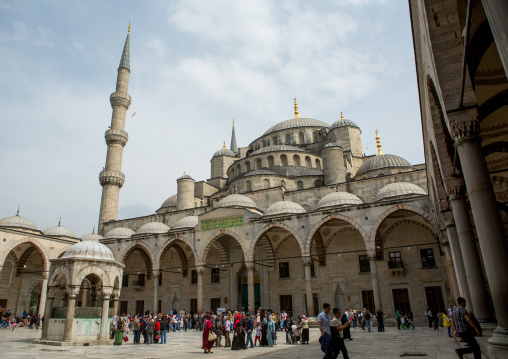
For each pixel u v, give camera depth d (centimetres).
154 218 5050
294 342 2083
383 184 3953
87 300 3853
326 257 3834
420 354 1298
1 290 4206
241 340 1845
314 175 4584
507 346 788
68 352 1714
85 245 2281
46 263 4112
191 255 4534
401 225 3609
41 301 3956
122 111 5669
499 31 454
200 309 3678
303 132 5922
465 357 1104
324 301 3731
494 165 1892
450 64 1018
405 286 3459
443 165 1416
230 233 3728
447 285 3300
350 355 1356
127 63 5922
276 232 4050
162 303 4528
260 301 3966
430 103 1427
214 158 6569
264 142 6150
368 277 3625
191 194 5191
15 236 3853
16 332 3197
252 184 4512
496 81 1260
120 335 2142
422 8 1082
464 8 1023
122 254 4250
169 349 1888
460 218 1362
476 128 975
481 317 1210
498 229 887
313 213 3397
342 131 5447
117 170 5441
